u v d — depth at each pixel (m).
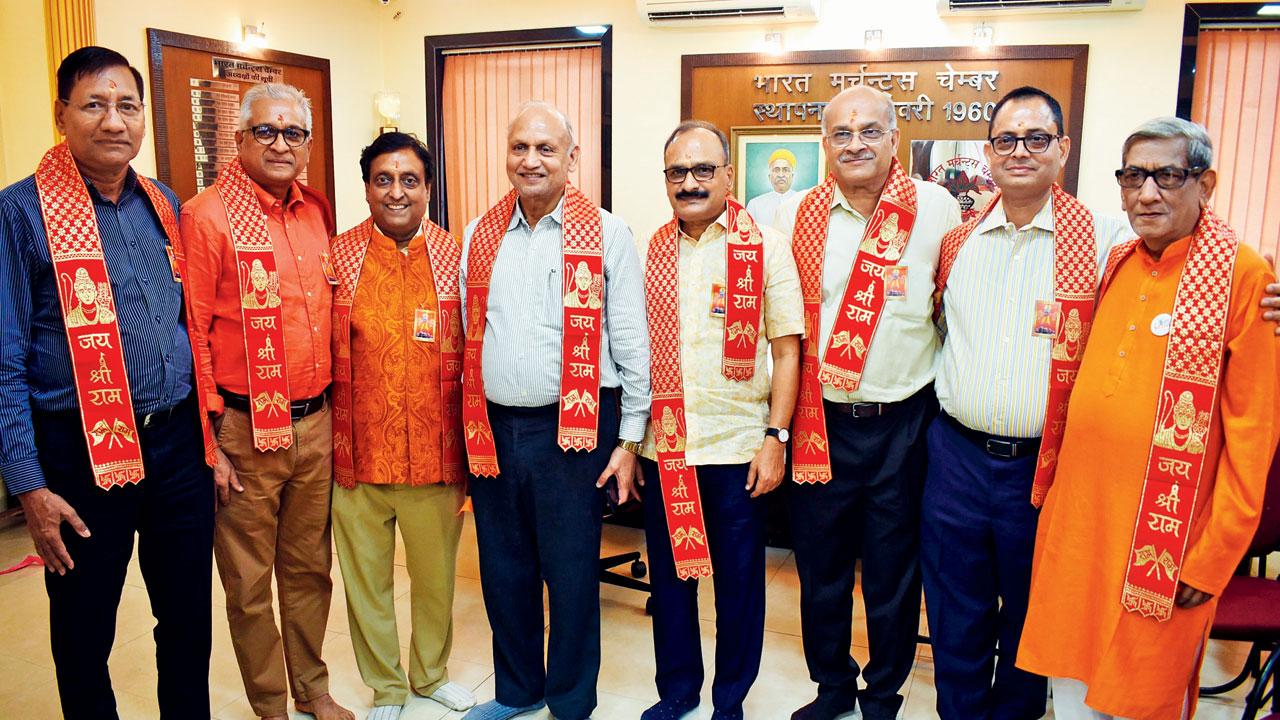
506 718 2.40
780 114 4.53
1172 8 3.97
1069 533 1.87
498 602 2.34
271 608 2.29
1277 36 3.92
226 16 4.30
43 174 1.79
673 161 2.12
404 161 2.23
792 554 3.88
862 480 2.21
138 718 2.45
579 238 2.17
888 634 2.29
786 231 2.36
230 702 2.54
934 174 4.36
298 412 2.22
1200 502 1.71
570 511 2.22
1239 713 2.51
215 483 2.12
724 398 2.19
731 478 2.22
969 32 4.24
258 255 2.10
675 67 4.67
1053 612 1.91
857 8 4.38
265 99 2.09
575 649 2.29
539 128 2.09
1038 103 1.90
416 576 2.47
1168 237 1.72
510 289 2.19
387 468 2.30
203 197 2.09
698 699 2.47
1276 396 1.67
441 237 2.36
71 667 1.90
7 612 3.14
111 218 1.86
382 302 2.29
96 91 1.74
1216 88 4.02
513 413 2.22
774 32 4.50
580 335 2.16
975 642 2.12
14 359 1.75
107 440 1.83
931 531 2.12
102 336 1.81
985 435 2.02
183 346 1.97
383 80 5.25
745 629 2.29
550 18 4.84
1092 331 1.87
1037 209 1.97
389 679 2.46
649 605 3.18
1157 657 1.74
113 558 1.90
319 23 4.81
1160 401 1.72
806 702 2.54
